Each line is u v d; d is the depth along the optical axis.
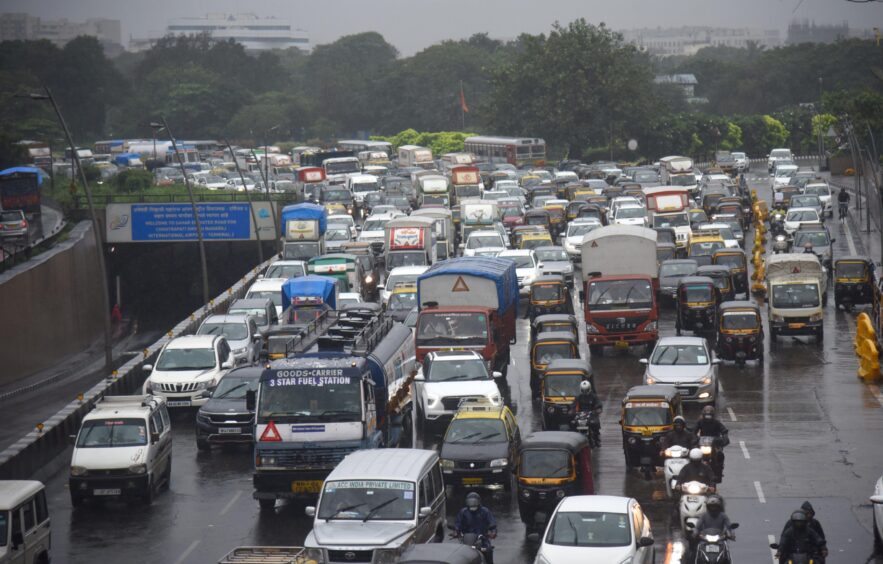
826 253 140.62
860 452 70.50
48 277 143.12
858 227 177.38
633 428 66.75
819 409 81.56
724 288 121.50
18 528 47.66
